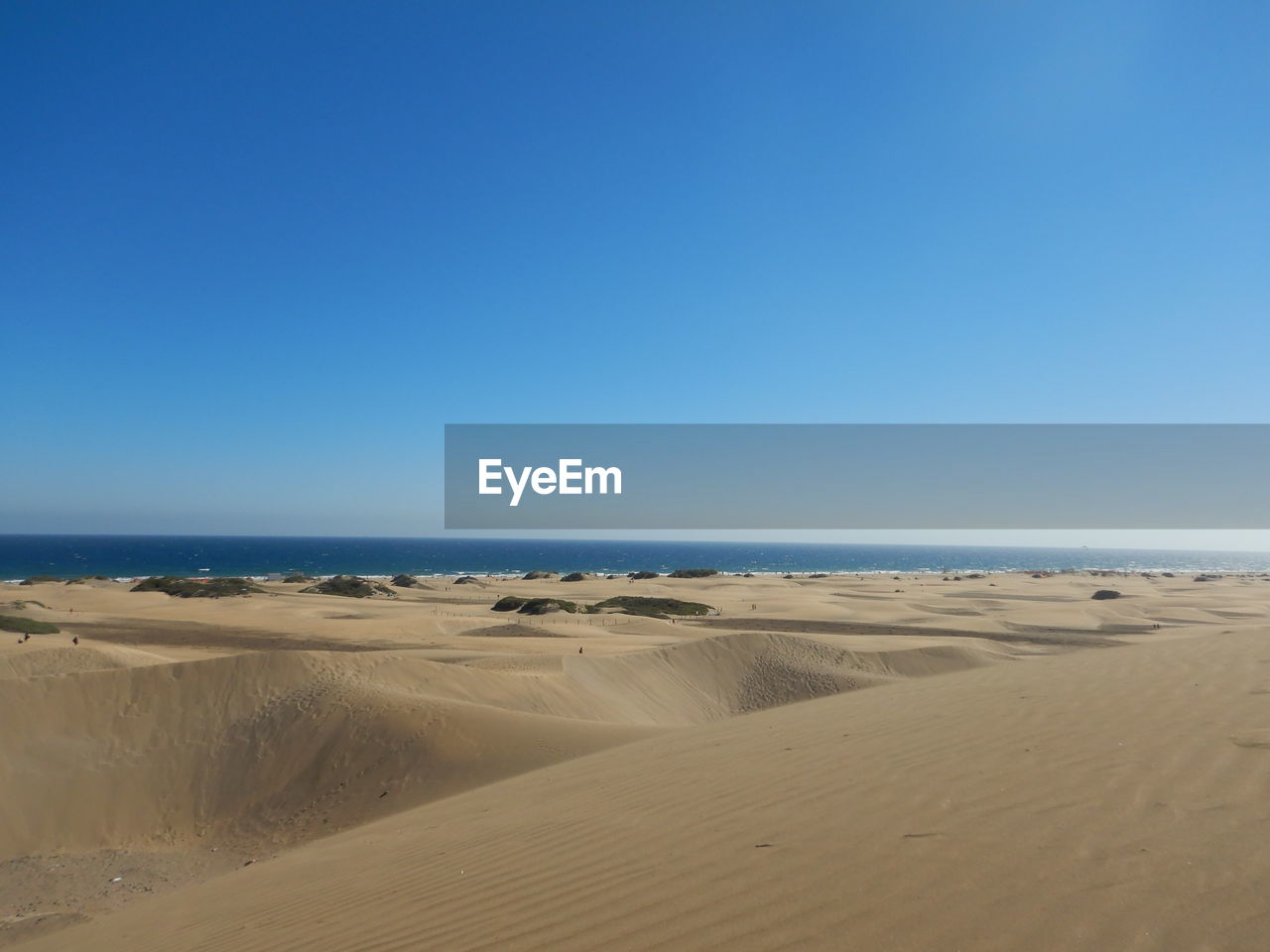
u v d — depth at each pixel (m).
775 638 28.67
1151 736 5.91
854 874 3.82
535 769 13.41
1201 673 8.73
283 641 35.62
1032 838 3.97
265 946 4.98
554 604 50.03
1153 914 3.01
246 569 130.75
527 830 6.46
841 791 5.50
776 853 4.34
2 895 10.80
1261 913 2.93
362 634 38.25
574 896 4.34
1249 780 4.59
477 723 15.16
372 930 4.66
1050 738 6.27
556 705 19.55
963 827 4.29
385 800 13.22
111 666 24.58
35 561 141.62
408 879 5.85
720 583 85.06
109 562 143.12
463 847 6.50
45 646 26.83
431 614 49.81
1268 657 9.48
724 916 3.59
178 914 7.16
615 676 23.89
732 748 8.44
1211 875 3.30
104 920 8.13
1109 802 4.44
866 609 55.91
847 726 8.45
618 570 155.25
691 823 5.38
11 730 14.43
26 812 13.11
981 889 3.43
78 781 13.94
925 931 3.10
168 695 16.09
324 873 7.20
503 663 23.12
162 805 13.85
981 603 61.09
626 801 6.70
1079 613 51.16
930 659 28.80
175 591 60.62
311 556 186.00
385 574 125.81
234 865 11.80
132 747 14.91
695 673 25.86
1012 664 12.70
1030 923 3.05
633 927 3.68
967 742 6.54
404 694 16.47
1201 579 112.50
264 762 14.61
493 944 3.87
